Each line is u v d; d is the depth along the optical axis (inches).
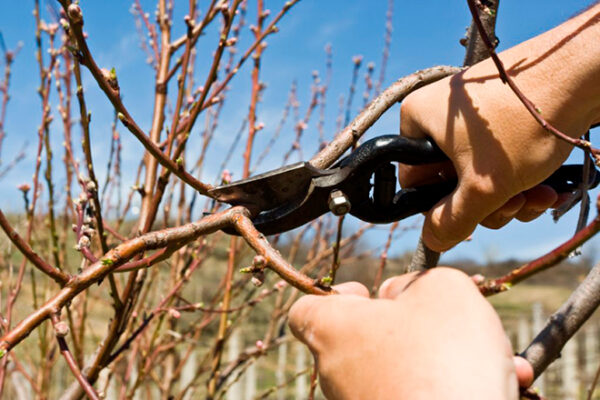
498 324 29.0
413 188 51.6
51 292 112.7
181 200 101.7
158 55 88.9
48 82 83.0
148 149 46.7
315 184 47.3
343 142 53.1
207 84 68.0
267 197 47.4
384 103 54.2
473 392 26.4
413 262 61.9
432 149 47.9
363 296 37.3
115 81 44.8
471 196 43.3
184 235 42.8
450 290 30.6
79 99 59.2
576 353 300.7
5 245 106.1
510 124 41.6
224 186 46.7
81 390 73.0
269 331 114.7
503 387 26.7
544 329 46.6
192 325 109.0
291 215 47.9
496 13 57.7
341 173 47.8
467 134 42.8
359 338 31.0
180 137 79.4
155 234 42.3
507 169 41.9
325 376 32.5
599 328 310.2
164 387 107.5
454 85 44.8
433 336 28.8
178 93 72.6
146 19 93.6
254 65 90.5
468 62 58.9
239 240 112.0
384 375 29.1
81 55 42.2
